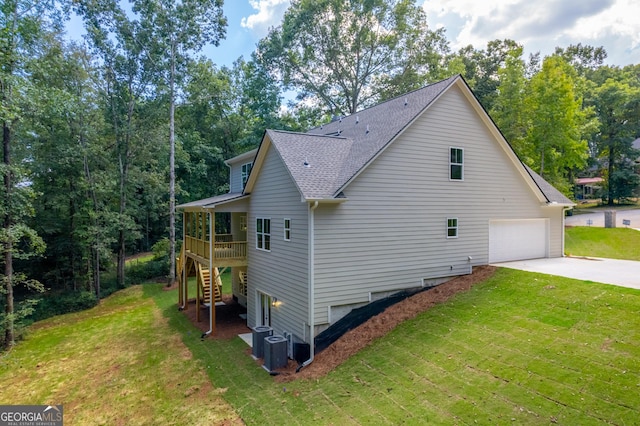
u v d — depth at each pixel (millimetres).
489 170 13758
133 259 30109
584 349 7078
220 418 7648
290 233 11359
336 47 31906
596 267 12758
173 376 10016
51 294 20469
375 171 11180
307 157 11727
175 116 29781
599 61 53688
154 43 21641
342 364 9086
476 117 13320
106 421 8055
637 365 6312
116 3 20438
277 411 7605
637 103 35000
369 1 29906
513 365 7141
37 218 19922
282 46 31703
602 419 5430
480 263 13625
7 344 13531
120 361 11484
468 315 9695
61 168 19547
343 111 35062
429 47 32438
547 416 5734
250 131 30469
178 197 28469
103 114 21969
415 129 11930
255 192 13977
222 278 23812
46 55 16812
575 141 24828
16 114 12562
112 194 22625
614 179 36312
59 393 9648
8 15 13180
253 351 11062
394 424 6406
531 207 15055
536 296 9867
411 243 11969
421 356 8375
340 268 10672
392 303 11531
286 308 11602
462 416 6188
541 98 24500
